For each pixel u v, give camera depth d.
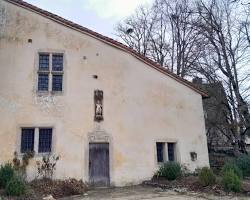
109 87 13.02
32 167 11.09
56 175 11.30
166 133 13.59
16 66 11.95
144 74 13.84
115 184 12.04
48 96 12.03
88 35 13.30
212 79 19.91
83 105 12.38
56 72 12.43
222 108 19.52
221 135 21.81
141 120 13.23
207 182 10.44
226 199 8.84
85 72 12.80
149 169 12.82
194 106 14.59
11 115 11.39
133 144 12.81
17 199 8.80
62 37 12.87
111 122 12.66
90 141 12.12
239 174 11.89
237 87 18.70
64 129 11.88
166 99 13.99
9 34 12.23
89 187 11.59
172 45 25.69
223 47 19.44
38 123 11.62
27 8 12.68
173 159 13.62
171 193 10.20
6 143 11.06
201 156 14.05
